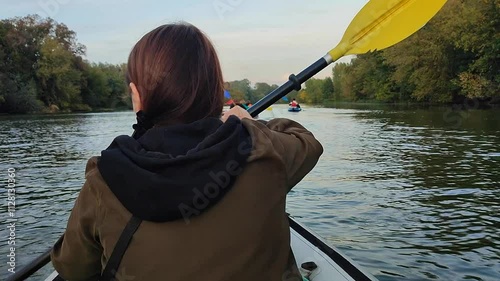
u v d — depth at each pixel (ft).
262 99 5.20
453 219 15.21
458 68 74.64
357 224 14.90
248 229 2.69
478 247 12.71
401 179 21.66
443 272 11.18
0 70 97.76
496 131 40.52
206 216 2.63
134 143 2.73
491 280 10.75
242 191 2.69
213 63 2.94
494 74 67.10
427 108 80.89
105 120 83.41
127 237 2.61
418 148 31.96
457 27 70.54
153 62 2.82
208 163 2.58
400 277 10.96
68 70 107.76
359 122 58.54
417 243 13.08
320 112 89.35
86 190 2.73
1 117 94.38
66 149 39.45
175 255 2.60
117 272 2.70
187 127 2.78
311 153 3.08
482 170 23.25
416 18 5.55
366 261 11.91
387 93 102.12
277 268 2.86
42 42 102.12
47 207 19.42
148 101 2.85
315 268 6.28
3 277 12.30
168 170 2.55
